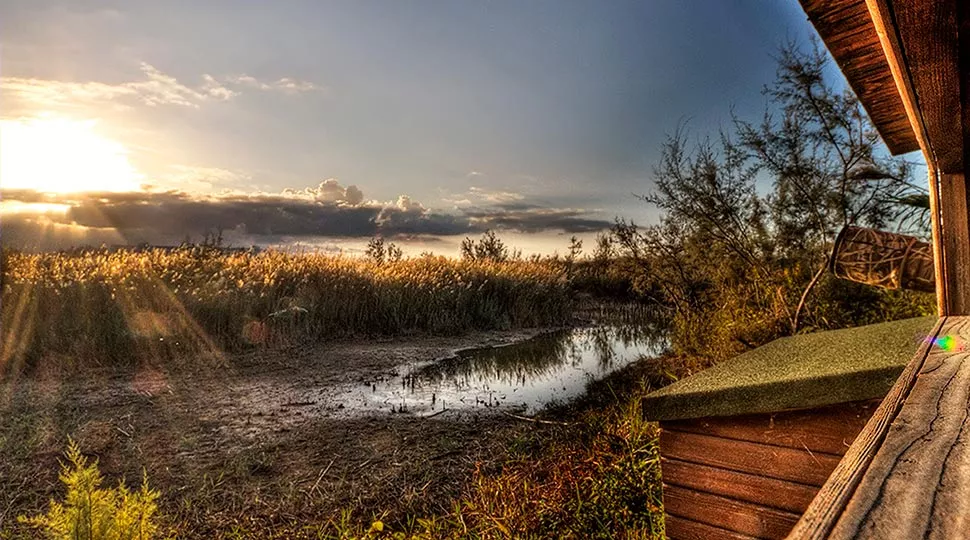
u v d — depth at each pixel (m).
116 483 5.00
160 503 4.66
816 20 1.83
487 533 3.88
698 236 9.94
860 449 0.86
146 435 6.11
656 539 3.42
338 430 6.39
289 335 11.50
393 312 13.43
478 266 17.33
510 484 4.31
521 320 15.88
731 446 2.76
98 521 2.52
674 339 9.77
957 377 1.26
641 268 10.50
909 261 3.88
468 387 8.52
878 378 2.37
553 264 20.61
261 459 5.54
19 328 8.90
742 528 2.72
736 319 8.12
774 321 8.11
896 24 1.40
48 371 8.45
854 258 4.04
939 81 1.78
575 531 3.77
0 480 4.91
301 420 6.71
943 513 0.59
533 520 3.89
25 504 4.52
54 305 9.54
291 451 5.77
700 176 9.91
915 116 2.14
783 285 8.70
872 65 2.21
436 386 8.55
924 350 1.68
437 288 14.55
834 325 8.09
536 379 9.12
